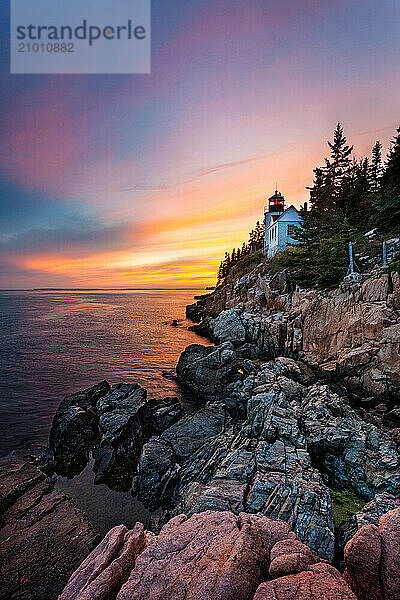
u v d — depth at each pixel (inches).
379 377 918.4
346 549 189.5
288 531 233.9
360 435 586.6
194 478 539.2
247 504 405.7
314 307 1266.0
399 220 1422.2
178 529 252.5
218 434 710.5
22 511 436.8
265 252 2591.0
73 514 435.2
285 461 493.0
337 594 157.9
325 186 1945.1
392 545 177.6
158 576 196.2
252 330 1540.4
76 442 696.4
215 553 207.2
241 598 174.1
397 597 166.1
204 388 1095.6
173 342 2025.1
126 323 2903.5
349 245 1229.7
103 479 597.6
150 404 938.7
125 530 263.9
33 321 2960.1
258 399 695.1
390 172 1744.6
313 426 615.8
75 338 2111.2
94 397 900.6
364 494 493.4
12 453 681.0
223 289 2610.7
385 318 946.7
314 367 1146.7
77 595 201.3
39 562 362.0
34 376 1270.9
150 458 613.9
